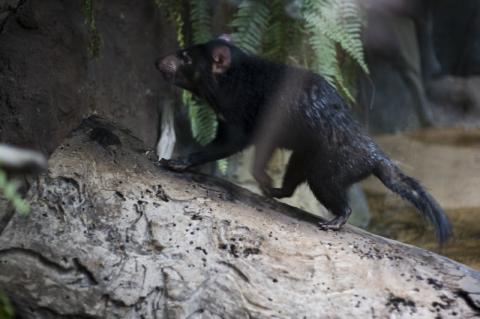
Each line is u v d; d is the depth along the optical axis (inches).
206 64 306.3
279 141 304.0
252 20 349.4
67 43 306.2
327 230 266.5
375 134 633.0
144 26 355.9
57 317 229.9
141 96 360.2
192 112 360.2
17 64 284.5
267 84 300.5
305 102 292.2
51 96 299.0
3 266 233.6
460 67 752.3
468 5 727.1
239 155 403.9
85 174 258.8
